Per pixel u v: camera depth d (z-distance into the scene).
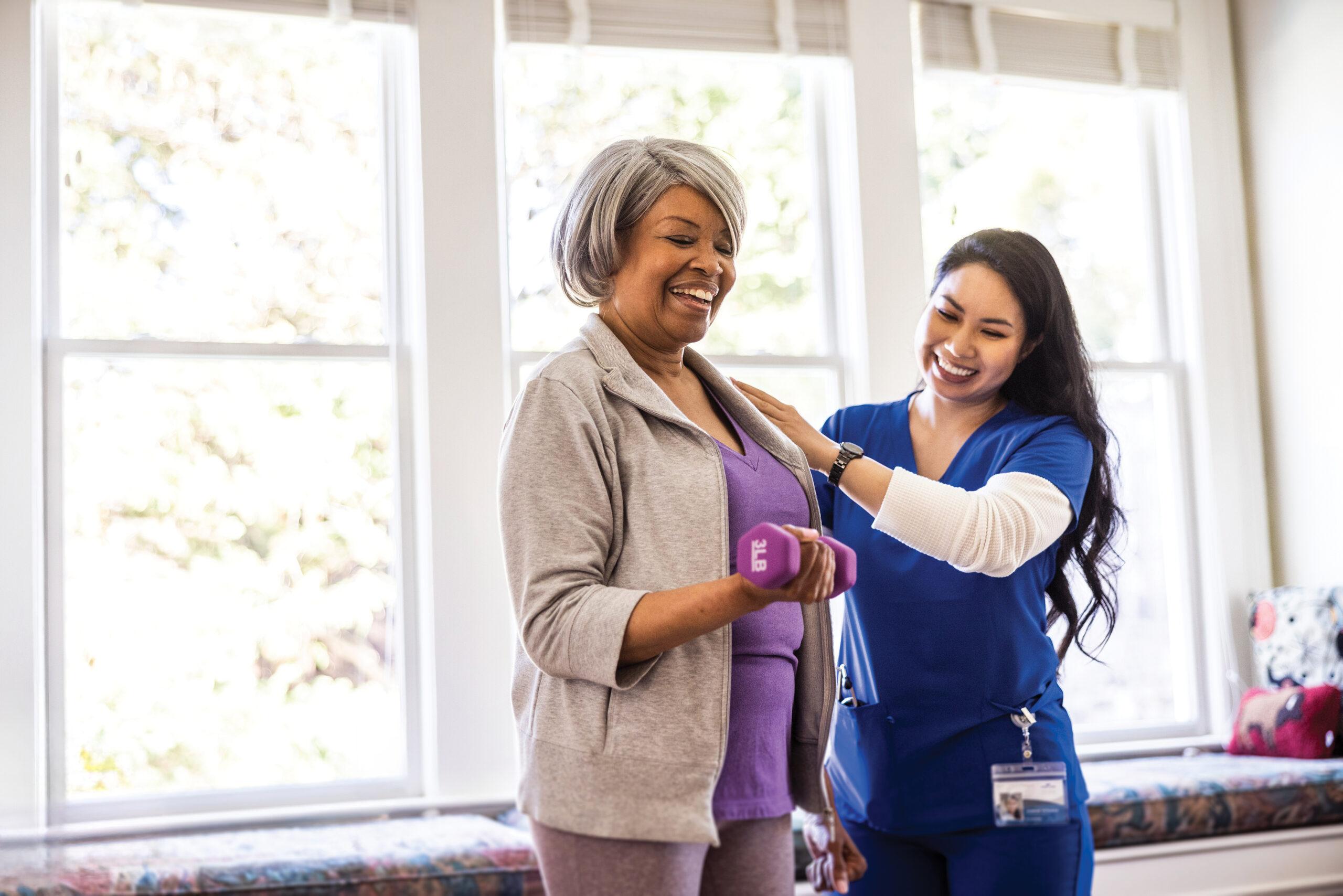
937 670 1.80
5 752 2.77
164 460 3.02
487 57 3.23
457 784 3.06
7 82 2.91
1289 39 3.84
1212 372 3.91
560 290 1.50
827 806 1.53
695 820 1.21
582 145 3.40
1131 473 3.88
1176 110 3.97
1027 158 3.86
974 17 3.72
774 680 1.35
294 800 3.02
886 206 3.54
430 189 3.16
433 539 3.09
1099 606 2.00
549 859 1.27
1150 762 3.42
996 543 1.67
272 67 3.19
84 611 2.93
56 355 2.96
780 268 3.54
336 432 3.15
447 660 3.07
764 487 1.40
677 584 1.27
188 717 2.98
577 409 1.28
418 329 3.18
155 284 3.06
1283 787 3.08
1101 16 3.86
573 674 1.21
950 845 1.81
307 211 3.18
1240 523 3.89
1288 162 3.85
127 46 3.09
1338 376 3.68
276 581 3.07
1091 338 3.88
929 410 2.00
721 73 3.54
